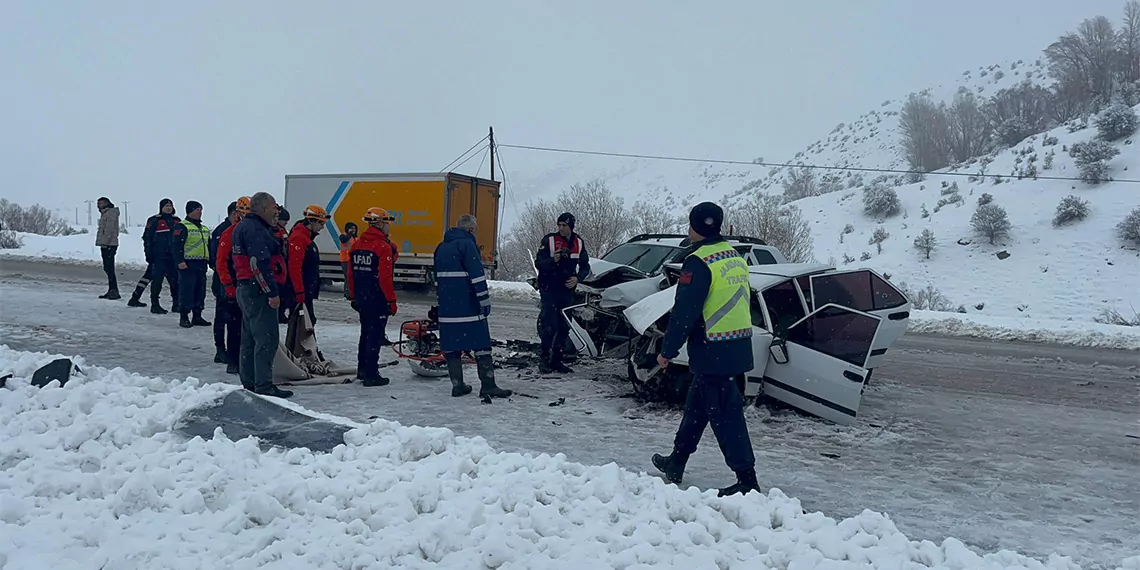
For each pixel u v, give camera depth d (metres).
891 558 3.69
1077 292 33.31
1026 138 61.44
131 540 3.54
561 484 4.29
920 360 11.72
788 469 5.70
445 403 7.32
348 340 11.33
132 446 4.90
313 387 7.91
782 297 7.56
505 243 33.09
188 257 11.35
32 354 6.83
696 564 3.53
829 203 54.53
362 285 7.89
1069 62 64.25
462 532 3.72
